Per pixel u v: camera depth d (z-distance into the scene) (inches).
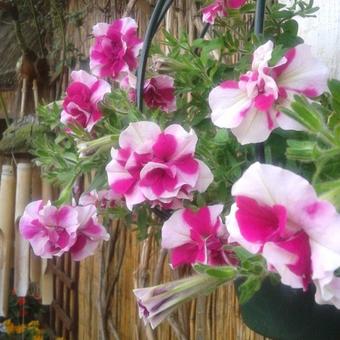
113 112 13.0
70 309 42.6
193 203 11.1
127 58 14.1
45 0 39.8
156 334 26.9
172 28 21.8
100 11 34.6
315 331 10.6
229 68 13.4
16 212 31.6
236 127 9.2
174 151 10.1
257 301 11.1
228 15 13.9
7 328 50.4
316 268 6.4
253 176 6.7
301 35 16.1
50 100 39.2
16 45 43.4
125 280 31.7
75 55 37.3
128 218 13.4
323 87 9.4
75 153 13.6
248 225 6.8
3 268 32.8
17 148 32.0
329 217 6.4
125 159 10.3
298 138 10.5
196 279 9.2
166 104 13.3
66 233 12.9
